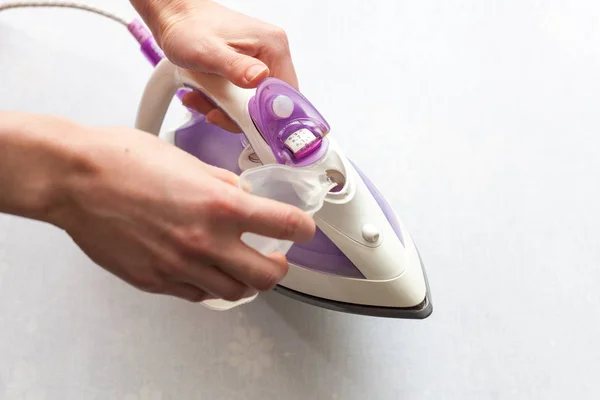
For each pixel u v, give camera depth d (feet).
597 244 2.33
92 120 2.51
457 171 2.46
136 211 1.20
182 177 1.20
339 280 1.86
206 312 2.19
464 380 2.13
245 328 2.17
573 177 2.46
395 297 1.82
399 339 2.17
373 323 2.19
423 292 1.87
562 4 2.85
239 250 1.24
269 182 1.45
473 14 2.82
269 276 1.28
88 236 1.29
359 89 2.63
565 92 2.64
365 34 2.75
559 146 2.52
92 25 2.68
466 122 2.57
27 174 1.21
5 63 2.56
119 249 1.28
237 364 2.11
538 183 2.44
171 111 2.52
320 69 2.66
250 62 1.59
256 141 1.68
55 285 2.19
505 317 2.21
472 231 2.35
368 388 2.11
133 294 2.20
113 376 2.07
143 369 2.09
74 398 2.04
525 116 2.59
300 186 1.53
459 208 2.39
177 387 2.07
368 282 1.81
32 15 2.67
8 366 2.06
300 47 2.70
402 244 1.86
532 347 2.17
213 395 2.07
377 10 2.81
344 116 2.56
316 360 2.13
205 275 1.28
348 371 2.12
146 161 1.21
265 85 1.60
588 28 2.79
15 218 2.27
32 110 2.49
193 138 2.14
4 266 2.20
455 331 2.19
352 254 1.76
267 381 2.10
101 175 1.19
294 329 2.17
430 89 2.64
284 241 1.41
